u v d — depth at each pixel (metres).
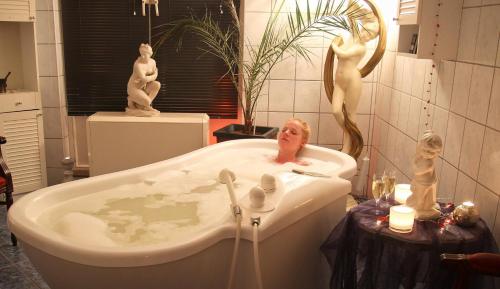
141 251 1.46
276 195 1.97
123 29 3.79
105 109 3.93
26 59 3.59
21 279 2.48
